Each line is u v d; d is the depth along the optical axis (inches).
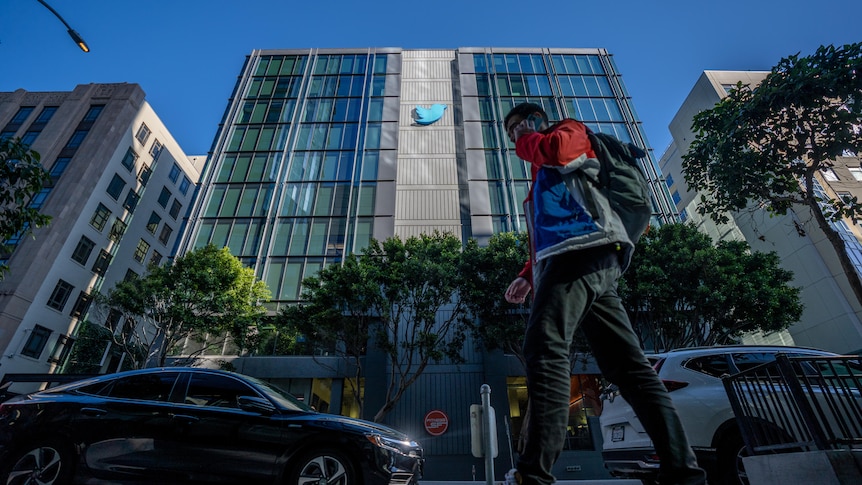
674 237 651.5
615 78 1240.8
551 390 43.5
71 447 174.9
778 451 133.0
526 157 59.3
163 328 740.0
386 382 751.7
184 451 176.7
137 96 1493.6
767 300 564.7
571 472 650.2
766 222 1021.2
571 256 51.1
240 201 1007.0
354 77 1277.1
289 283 888.3
